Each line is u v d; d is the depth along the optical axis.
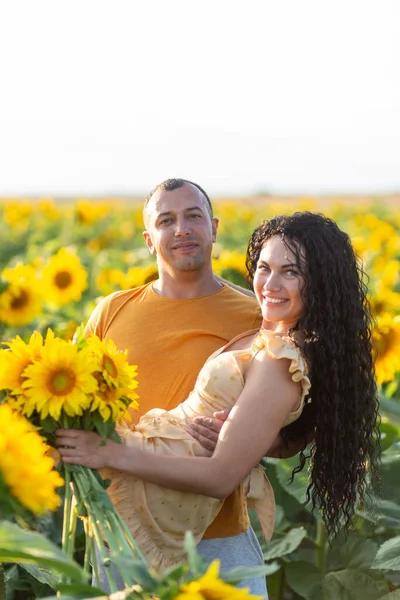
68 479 2.62
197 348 3.45
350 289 3.03
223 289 3.64
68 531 2.60
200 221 3.60
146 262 10.44
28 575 4.22
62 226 18.89
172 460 2.77
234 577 1.99
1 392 2.62
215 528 3.08
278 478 4.45
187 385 3.41
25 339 2.73
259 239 3.21
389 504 4.16
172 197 3.61
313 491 3.20
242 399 2.84
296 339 2.97
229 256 7.03
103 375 2.65
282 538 4.36
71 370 2.59
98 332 3.75
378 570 4.28
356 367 3.06
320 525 4.43
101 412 2.62
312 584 4.22
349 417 3.08
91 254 13.02
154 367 3.46
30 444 2.08
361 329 3.07
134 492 2.86
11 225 19.02
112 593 2.24
